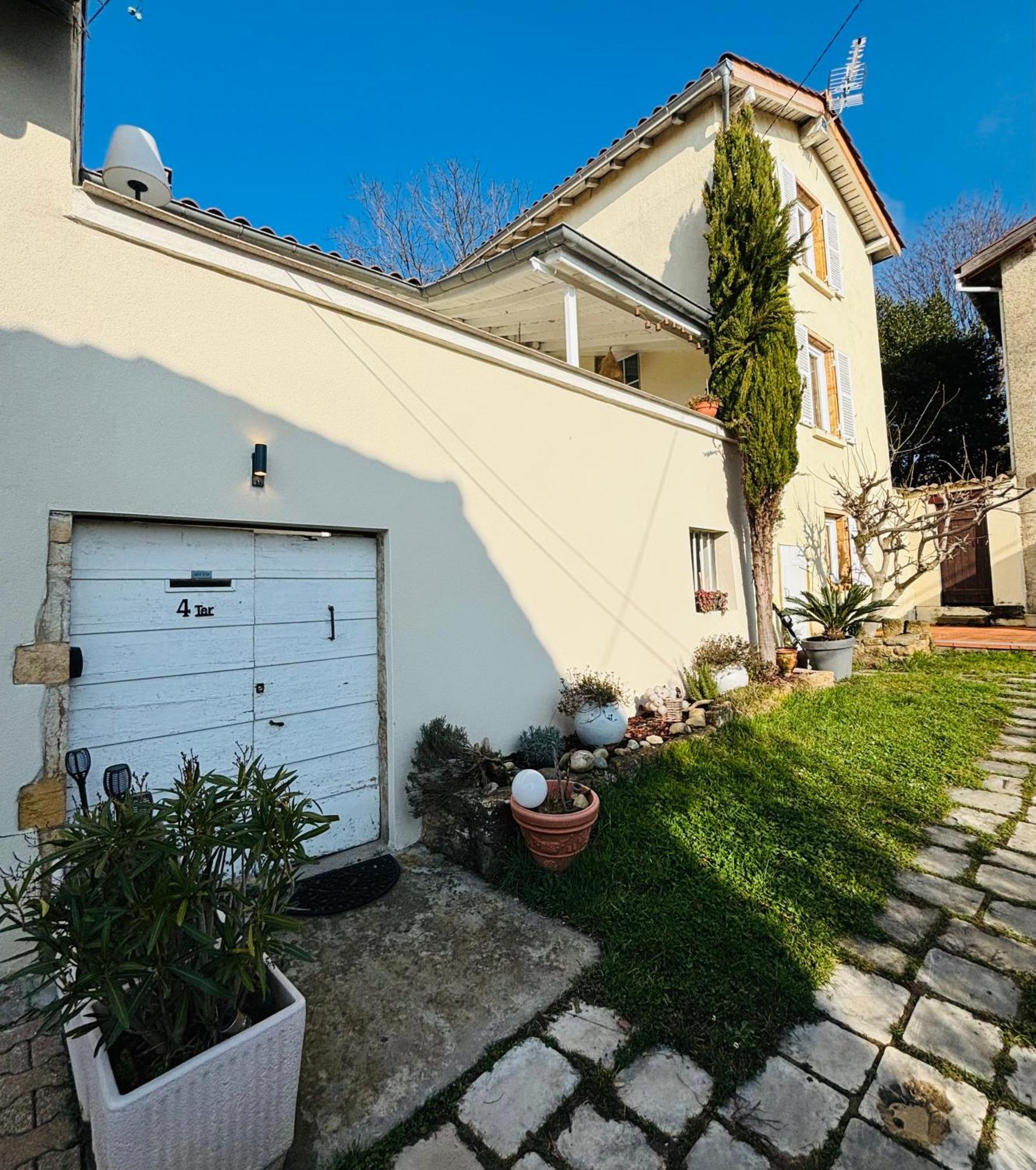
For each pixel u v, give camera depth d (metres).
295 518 3.52
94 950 1.49
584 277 6.18
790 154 9.75
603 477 5.84
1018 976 2.53
